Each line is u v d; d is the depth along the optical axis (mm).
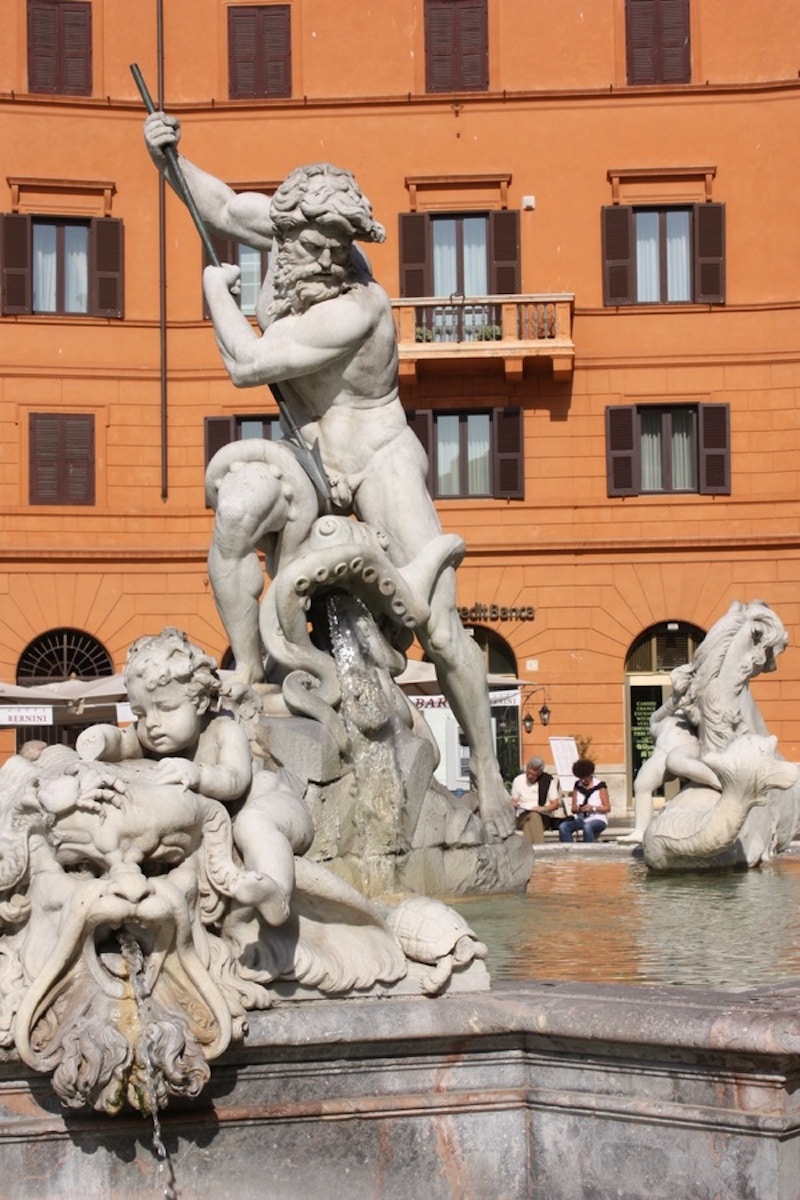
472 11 39844
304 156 39781
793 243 39312
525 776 15516
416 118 39781
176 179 8234
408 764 7668
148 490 39281
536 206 39594
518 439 39000
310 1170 4184
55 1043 3889
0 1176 3979
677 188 39562
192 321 39531
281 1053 4145
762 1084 3977
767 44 39469
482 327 38656
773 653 10266
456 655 8125
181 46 39906
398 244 39562
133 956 3961
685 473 39406
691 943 6539
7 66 39250
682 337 39344
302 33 39875
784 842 10312
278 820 4254
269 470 7645
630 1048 4148
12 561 38500
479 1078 4336
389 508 7895
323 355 7688
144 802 3996
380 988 4336
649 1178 4133
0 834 4023
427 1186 4270
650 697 39062
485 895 8305
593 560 38875
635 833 11352
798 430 39031
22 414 39000
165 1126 4066
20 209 39156
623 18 39750
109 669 38844
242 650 7652
